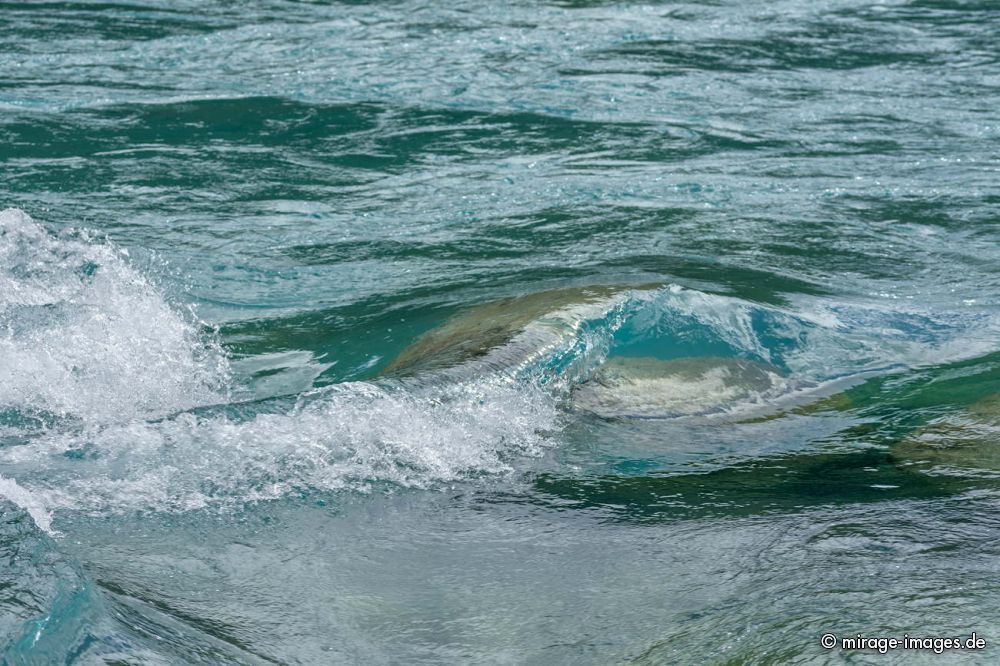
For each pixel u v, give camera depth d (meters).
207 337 11.09
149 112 19.48
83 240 13.54
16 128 18.28
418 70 22.59
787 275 12.91
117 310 11.31
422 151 17.94
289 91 21.05
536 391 9.22
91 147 17.53
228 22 26.34
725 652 5.42
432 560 6.62
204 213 14.99
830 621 5.59
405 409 8.49
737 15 27.69
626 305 10.63
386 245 14.04
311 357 10.63
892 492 7.65
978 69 23.08
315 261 13.45
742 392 9.80
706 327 10.65
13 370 9.52
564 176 16.81
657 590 6.22
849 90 21.66
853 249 14.02
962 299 12.39
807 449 8.68
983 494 7.52
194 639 5.33
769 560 6.52
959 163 17.59
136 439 7.83
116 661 4.87
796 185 16.52
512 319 10.35
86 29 25.31
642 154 17.91
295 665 5.39
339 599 6.10
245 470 7.56
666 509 7.42
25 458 7.59
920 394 9.84
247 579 6.25
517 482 7.83
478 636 5.76
